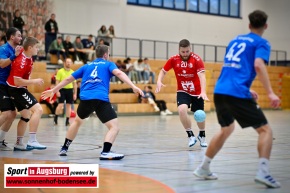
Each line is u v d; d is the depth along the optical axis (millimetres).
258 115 5301
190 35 32406
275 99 5086
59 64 23859
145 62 26312
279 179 5801
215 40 33719
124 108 23906
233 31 34688
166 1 31391
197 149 9188
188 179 5824
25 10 24844
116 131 7695
